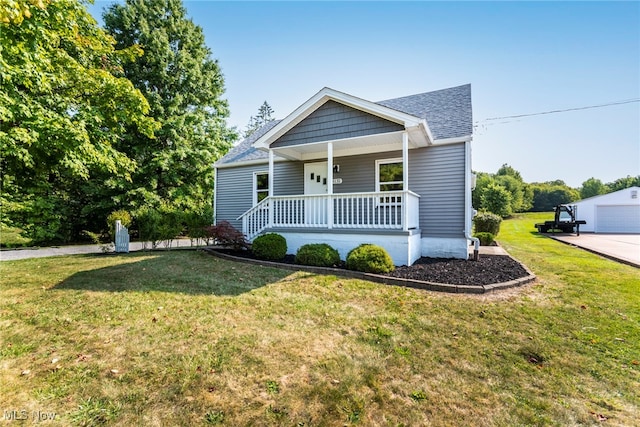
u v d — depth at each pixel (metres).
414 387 2.43
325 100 8.01
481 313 4.00
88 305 4.27
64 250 11.59
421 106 10.29
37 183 13.45
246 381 2.48
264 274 6.12
